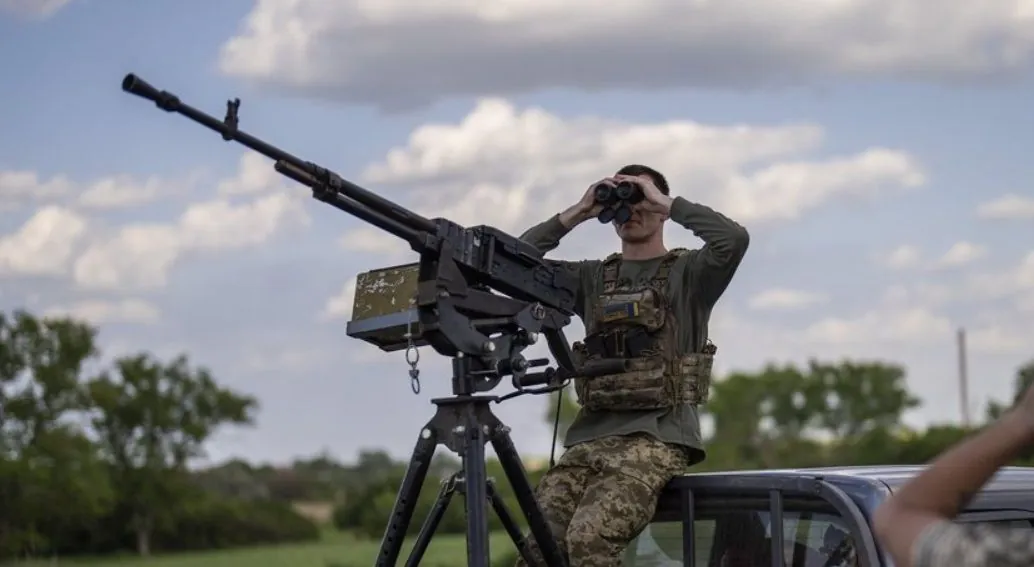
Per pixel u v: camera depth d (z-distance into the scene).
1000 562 2.29
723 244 5.55
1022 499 4.86
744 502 5.05
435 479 29.16
